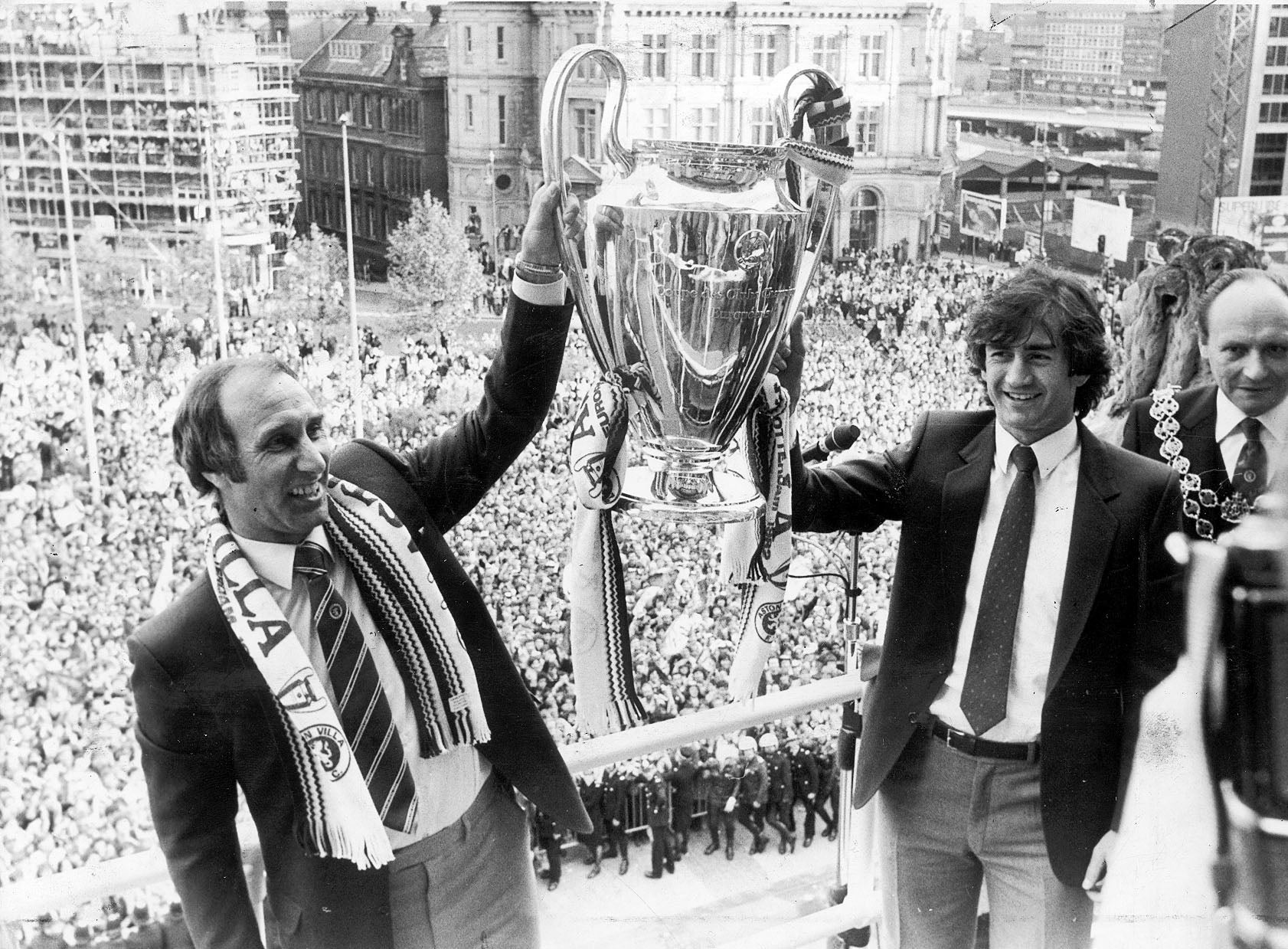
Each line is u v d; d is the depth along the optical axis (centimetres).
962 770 144
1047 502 139
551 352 121
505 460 125
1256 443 148
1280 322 147
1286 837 137
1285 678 139
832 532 146
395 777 113
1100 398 140
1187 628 140
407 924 120
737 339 105
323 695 106
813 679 230
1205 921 139
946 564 142
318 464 105
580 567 120
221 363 105
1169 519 140
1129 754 141
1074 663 138
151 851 127
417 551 115
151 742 110
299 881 114
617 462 113
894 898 155
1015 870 145
